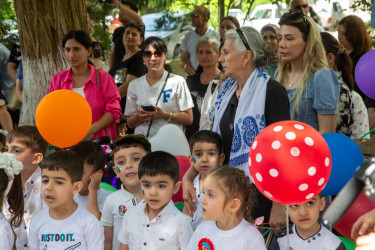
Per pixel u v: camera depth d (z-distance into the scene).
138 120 5.10
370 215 2.61
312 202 2.76
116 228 3.47
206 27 7.59
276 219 3.13
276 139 2.45
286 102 3.16
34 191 3.69
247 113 3.17
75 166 3.15
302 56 3.54
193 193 3.48
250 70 3.25
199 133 3.44
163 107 5.14
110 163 4.39
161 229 3.05
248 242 2.75
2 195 3.21
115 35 6.78
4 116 5.83
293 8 7.36
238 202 2.75
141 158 3.42
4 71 7.24
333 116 3.43
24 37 5.19
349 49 5.47
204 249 2.84
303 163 2.39
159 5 9.48
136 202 3.46
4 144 4.08
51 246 3.12
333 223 1.31
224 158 3.45
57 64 5.21
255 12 11.70
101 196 3.81
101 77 4.66
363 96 5.33
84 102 3.67
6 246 3.16
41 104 3.57
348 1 10.81
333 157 3.09
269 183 2.45
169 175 3.03
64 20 5.16
